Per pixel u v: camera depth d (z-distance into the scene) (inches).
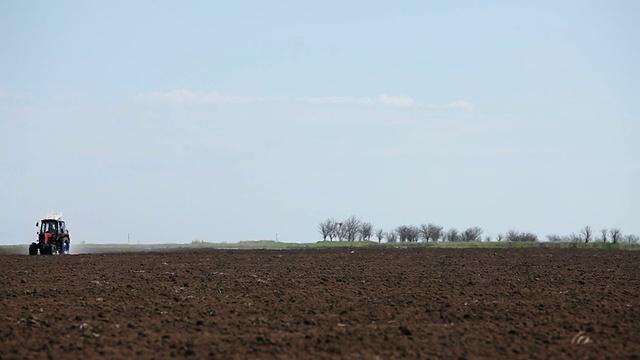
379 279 1834.4
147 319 1147.3
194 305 1316.4
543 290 1588.3
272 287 1630.2
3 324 1097.4
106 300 1389.0
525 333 1044.5
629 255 3016.7
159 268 2203.5
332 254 3120.1
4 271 2071.9
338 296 1457.9
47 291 1528.1
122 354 884.6
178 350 906.7
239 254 3139.8
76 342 956.0
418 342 971.9
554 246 4183.1
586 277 1914.4
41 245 3169.3
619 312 1267.2
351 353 900.6
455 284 1710.1
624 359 880.3
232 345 940.0
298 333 1028.5
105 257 2869.1
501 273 2032.5
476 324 1121.4
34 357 866.8
